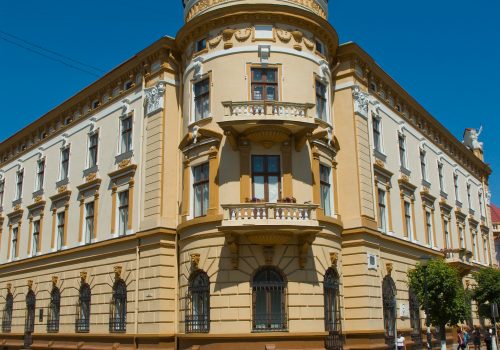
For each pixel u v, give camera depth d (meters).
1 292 38.81
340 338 23.69
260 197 23.41
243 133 23.48
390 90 32.62
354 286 25.28
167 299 24.66
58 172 35.16
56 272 32.84
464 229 43.09
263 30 25.27
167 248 25.28
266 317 22.02
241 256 22.36
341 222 25.36
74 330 29.84
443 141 41.91
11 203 40.44
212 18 25.62
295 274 22.45
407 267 30.52
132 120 29.14
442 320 26.88
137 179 27.59
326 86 26.78
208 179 24.39
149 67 28.66
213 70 25.27
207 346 22.17
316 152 24.75
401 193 31.73
